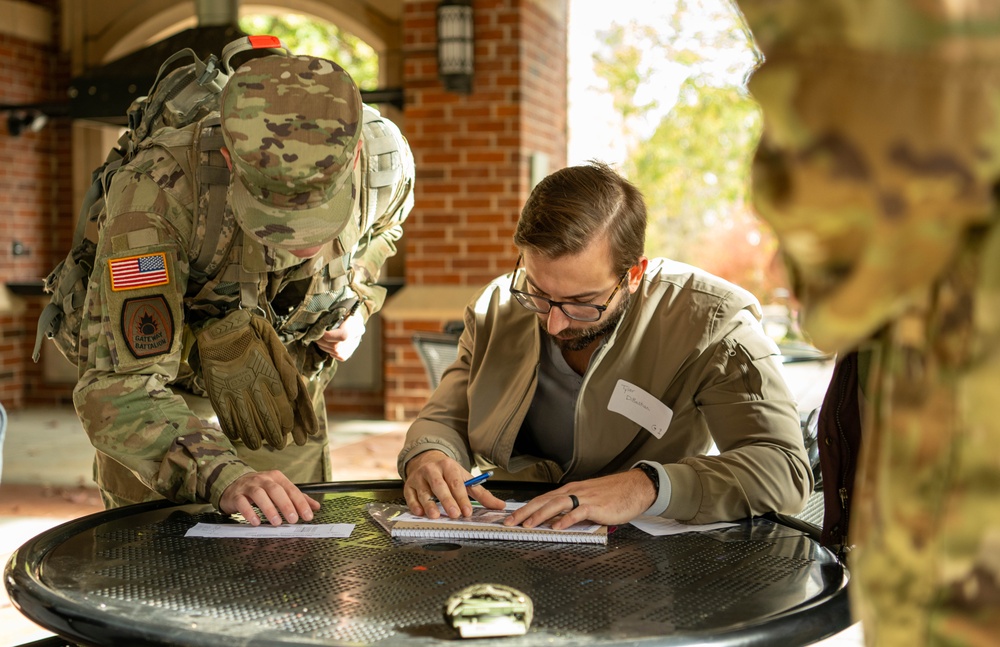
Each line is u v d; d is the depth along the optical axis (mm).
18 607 1304
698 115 10398
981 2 690
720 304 1981
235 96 1811
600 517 1666
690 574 1431
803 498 1847
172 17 7969
